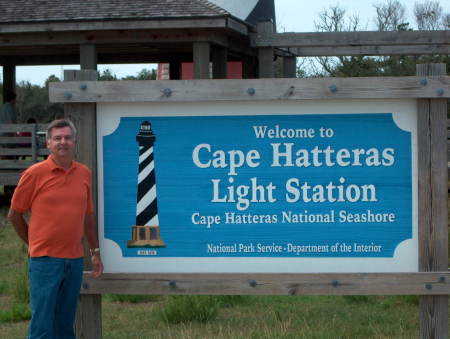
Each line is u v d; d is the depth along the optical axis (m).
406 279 4.99
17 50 17.70
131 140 5.17
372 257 5.04
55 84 5.11
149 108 5.15
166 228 5.15
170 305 7.09
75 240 4.84
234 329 6.60
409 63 27.34
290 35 13.61
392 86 4.93
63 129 4.80
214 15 13.84
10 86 19.62
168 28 14.19
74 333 5.11
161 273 5.12
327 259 5.05
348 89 4.95
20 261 10.78
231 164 5.10
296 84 4.97
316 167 5.05
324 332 6.36
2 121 18.75
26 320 7.36
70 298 4.91
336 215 5.05
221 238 5.11
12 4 15.25
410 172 5.02
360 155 5.03
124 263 5.18
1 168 16.16
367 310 7.39
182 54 20.00
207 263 5.12
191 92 5.04
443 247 5.00
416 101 4.99
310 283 5.04
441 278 4.96
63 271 4.80
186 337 6.26
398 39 13.27
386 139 5.02
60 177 4.81
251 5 16.02
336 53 16.20
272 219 5.08
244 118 5.08
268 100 5.03
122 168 5.18
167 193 5.15
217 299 7.64
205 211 5.12
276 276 5.04
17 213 4.89
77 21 14.48
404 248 5.03
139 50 18.14
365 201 5.03
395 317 7.01
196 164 5.12
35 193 4.79
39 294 4.79
